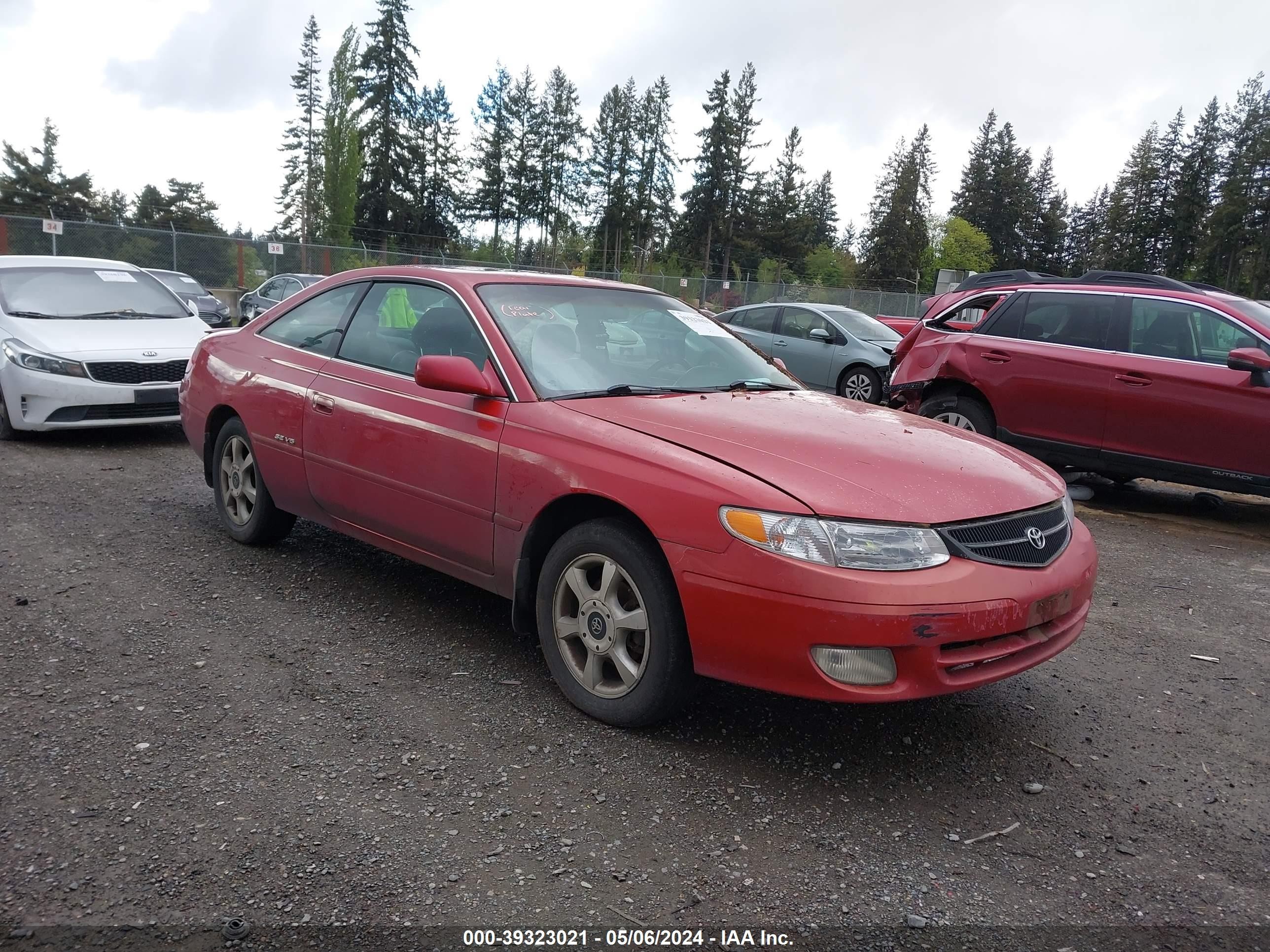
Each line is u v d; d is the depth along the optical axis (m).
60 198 79.69
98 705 3.24
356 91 64.19
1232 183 78.56
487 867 2.44
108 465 7.18
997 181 101.62
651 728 3.27
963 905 2.39
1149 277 7.63
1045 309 7.88
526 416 3.51
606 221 88.94
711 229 82.75
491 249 86.94
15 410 7.71
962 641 2.80
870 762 3.15
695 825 2.70
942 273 27.92
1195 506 8.09
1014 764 3.20
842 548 2.75
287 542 5.29
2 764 2.82
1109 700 3.81
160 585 4.50
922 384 8.55
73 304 8.52
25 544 5.04
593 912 2.28
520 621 3.56
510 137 87.44
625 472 3.12
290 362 4.68
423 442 3.81
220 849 2.45
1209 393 6.83
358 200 68.88
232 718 3.20
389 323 4.29
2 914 2.16
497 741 3.13
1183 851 2.71
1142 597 5.30
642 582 3.07
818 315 14.48
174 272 20.39
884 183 97.38
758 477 2.94
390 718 3.26
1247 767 3.27
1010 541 3.00
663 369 4.04
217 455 5.19
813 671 2.76
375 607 4.36
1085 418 7.43
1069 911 2.39
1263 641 4.63
